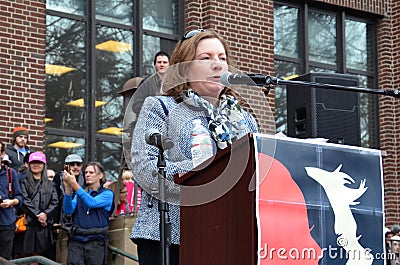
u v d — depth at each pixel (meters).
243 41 14.20
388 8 16.41
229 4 14.15
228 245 3.42
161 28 13.91
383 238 3.55
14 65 11.96
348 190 3.51
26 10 12.20
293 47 15.48
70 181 9.28
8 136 11.73
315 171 3.44
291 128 7.11
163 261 3.71
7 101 11.81
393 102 16.12
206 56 3.90
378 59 16.34
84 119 12.84
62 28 12.88
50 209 9.84
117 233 9.85
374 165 3.59
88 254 9.26
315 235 3.39
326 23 15.95
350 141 7.00
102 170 9.66
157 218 3.84
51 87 12.62
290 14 15.52
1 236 9.26
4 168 9.45
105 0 13.38
